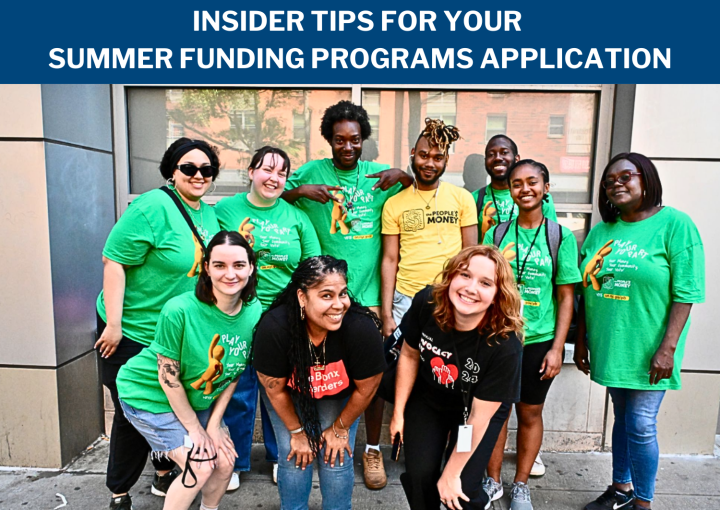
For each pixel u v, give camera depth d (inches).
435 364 70.3
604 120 120.8
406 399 75.3
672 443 113.5
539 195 83.6
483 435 69.5
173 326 70.1
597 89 120.3
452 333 68.1
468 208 100.5
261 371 68.7
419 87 123.1
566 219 126.1
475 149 126.3
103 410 119.0
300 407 70.3
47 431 104.7
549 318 86.0
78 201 109.5
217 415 79.0
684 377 111.3
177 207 82.5
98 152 117.7
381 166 108.8
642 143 108.6
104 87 120.1
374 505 93.5
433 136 94.7
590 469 107.0
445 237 99.3
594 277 86.0
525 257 85.4
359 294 105.3
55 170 101.0
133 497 94.3
